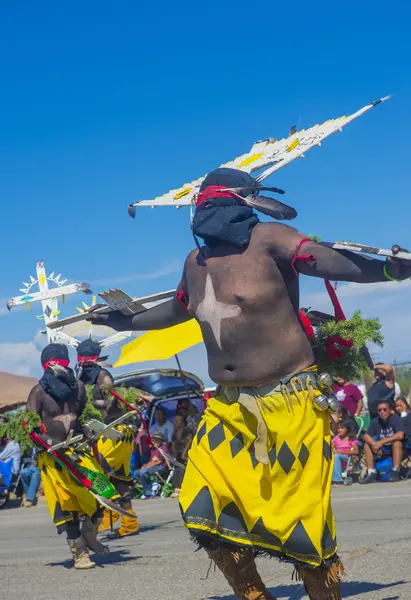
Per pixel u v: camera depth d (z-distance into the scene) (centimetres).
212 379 484
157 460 1698
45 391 855
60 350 865
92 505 827
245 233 479
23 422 841
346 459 1630
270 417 462
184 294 520
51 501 830
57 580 761
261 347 468
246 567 489
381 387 1619
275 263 475
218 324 477
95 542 841
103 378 1023
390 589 588
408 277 446
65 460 819
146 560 839
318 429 468
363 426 1733
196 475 477
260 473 461
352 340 512
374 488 1493
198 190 546
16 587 735
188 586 673
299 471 460
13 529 1337
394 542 802
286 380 466
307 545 455
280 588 627
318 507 460
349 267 450
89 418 862
